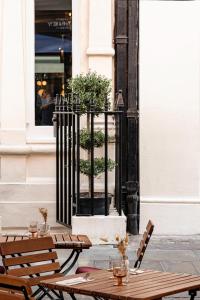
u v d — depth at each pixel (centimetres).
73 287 664
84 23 1342
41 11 1363
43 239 824
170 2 1330
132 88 1333
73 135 1214
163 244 1257
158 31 1332
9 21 1327
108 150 1308
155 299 629
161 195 1336
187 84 1335
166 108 1334
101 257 1138
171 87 1334
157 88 1333
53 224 1311
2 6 1329
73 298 786
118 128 1241
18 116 1328
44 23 1368
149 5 1331
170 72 1333
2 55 1329
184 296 909
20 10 1330
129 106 1332
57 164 1280
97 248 1203
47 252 841
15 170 1320
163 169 1335
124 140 1330
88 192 1273
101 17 1332
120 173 1230
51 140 1330
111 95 1335
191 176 1338
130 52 1334
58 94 1333
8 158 1320
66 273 896
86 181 1300
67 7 1363
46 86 1366
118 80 1334
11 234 1300
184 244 1259
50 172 1327
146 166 1334
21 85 1330
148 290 648
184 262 1120
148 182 1335
